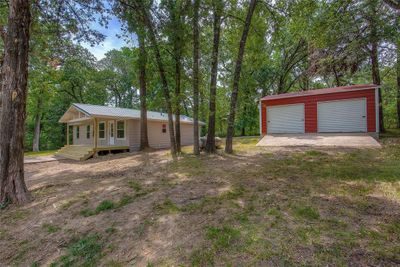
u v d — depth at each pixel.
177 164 7.35
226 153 8.75
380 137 10.18
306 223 2.71
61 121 16.17
